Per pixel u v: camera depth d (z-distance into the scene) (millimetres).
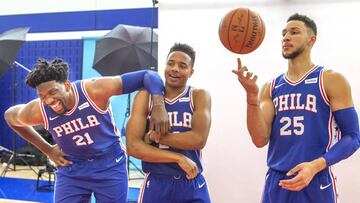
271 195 1928
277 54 3117
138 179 5395
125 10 5828
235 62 3193
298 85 1940
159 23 3324
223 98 3221
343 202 2988
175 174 1941
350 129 1840
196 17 3254
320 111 1883
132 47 4488
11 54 4910
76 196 2215
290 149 1899
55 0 6395
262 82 3145
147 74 2100
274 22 3117
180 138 1892
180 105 1986
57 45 6492
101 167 2193
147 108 2012
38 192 4938
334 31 3000
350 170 2967
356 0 2953
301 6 3057
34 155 6062
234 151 3211
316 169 1735
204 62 3248
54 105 2021
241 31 1961
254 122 1885
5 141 6965
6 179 5543
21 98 6867
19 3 6609
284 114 1941
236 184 3209
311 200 1852
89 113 2107
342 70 2984
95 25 6043
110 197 2211
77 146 2148
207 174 3270
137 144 1922
